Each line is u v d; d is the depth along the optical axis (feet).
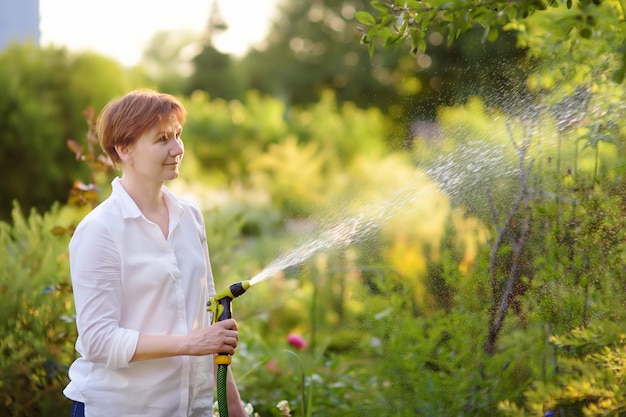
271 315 19.36
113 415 8.12
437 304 11.80
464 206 11.19
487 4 8.44
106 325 7.87
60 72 29.40
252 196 28.89
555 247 10.13
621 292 9.77
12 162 28.43
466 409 10.56
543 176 10.40
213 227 18.61
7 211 28.53
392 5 8.84
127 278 8.05
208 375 8.60
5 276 13.87
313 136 39.14
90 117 14.37
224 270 17.57
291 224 25.27
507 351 10.39
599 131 9.91
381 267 12.22
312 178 31.12
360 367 13.61
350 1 62.85
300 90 64.03
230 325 8.12
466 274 11.00
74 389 8.28
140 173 8.30
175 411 8.23
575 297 10.00
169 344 7.87
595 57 10.24
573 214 10.12
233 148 38.68
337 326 16.62
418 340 11.26
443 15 8.86
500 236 10.58
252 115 40.91
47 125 28.66
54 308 13.39
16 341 13.28
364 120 39.60
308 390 13.66
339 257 15.38
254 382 14.64
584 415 9.56
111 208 8.13
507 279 10.69
